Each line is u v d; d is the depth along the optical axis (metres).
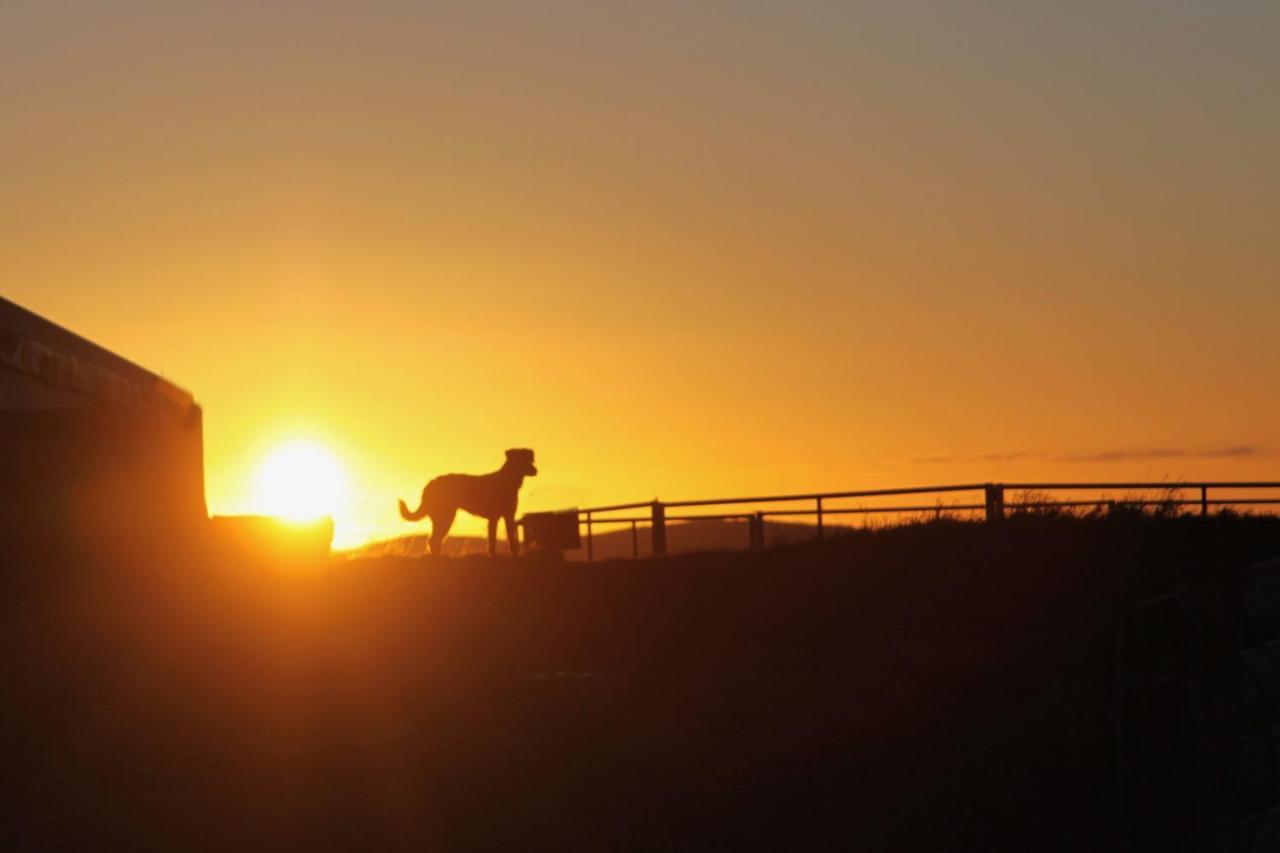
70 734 13.94
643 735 14.30
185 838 10.76
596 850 10.76
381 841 10.79
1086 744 14.15
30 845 10.54
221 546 20.44
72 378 19.20
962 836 11.30
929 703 16.20
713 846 10.94
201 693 15.65
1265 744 6.99
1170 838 7.11
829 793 12.38
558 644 20.22
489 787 12.29
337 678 16.69
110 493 18.28
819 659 19.58
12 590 16.66
